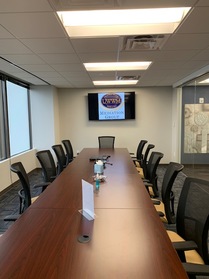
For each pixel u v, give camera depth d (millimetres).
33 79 5512
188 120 6035
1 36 2648
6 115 5098
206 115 5164
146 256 1240
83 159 4328
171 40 2867
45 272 1109
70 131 7238
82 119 7203
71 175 3123
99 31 2609
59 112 7191
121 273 1102
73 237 1440
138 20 2406
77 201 2107
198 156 5480
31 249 1310
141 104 7121
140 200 2115
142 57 3643
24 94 6414
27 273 1104
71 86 6746
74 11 2146
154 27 2568
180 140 6543
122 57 3619
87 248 1316
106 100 7082
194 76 4902
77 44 2961
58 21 2295
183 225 1879
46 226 1597
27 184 2430
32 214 1811
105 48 3145
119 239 1415
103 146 6098
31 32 2547
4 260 1211
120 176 3012
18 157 5473
